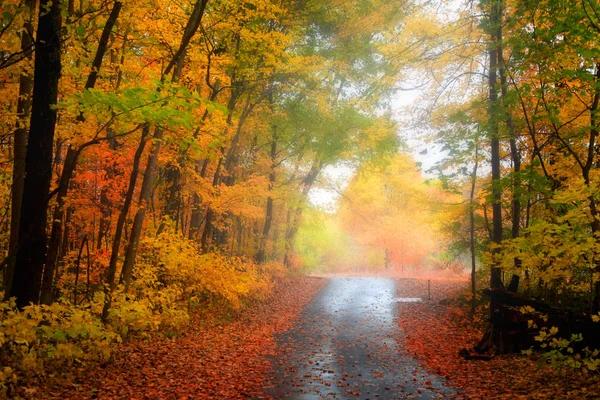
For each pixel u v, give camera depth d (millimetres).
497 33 10969
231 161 18219
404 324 15359
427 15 12602
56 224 8953
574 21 8133
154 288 12555
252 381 8211
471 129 11844
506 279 16219
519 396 6918
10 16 6660
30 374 6633
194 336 11562
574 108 10930
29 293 7078
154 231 13594
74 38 8047
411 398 7402
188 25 9070
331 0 17172
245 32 12672
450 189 13672
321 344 12047
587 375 7598
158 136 10781
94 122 9477
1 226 12805
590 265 7352
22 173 9305
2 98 9227
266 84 17156
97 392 6777
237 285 14422
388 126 14242
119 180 12992
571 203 8570
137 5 9383
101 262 12273
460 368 9328
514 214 12258
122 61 12102
